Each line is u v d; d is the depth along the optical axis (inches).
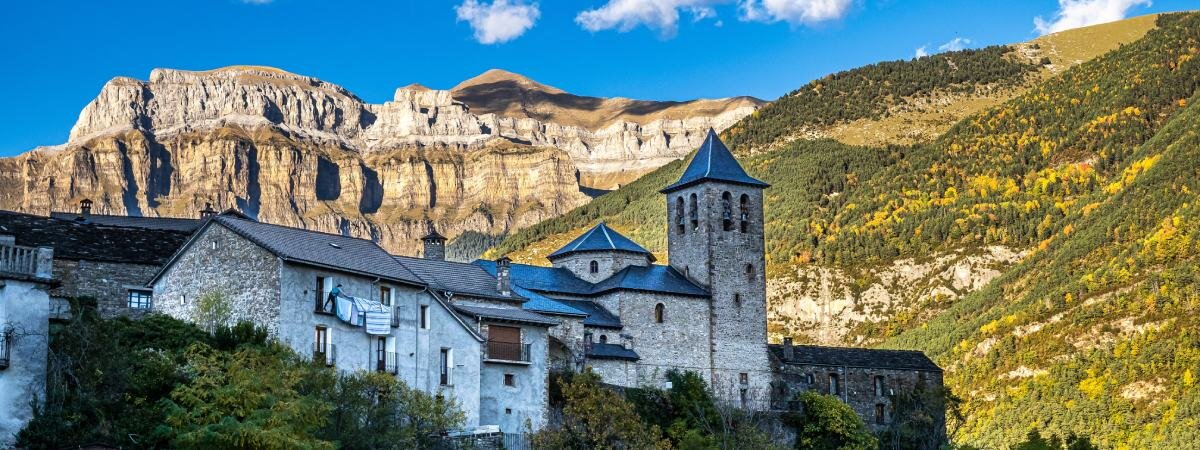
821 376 4480.8
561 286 4215.1
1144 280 7219.5
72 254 2930.6
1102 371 6505.9
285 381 2277.3
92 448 2101.4
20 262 2121.1
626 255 4389.8
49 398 2113.7
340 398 2475.4
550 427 3228.3
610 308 4153.5
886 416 4530.0
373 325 2807.6
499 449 2896.2
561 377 3472.0
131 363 2279.8
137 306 2977.4
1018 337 7327.8
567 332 3772.1
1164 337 6510.8
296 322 2672.2
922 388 4574.3
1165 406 5930.1
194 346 2338.8
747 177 4557.1
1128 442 5831.7
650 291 4192.9
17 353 2068.2
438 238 3973.9
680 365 4190.5
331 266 2763.3
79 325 2235.5
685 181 4527.6
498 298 3501.5
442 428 2714.1
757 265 4478.3
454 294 3371.1
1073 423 6176.2
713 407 3708.2
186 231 3221.0
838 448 4028.1
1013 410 6560.0
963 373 7273.6
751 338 4384.8
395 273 2967.5
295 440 2155.5
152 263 3016.7
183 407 2186.3
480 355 3088.1
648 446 3090.6
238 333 2507.4
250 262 2728.8
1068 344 6948.8
